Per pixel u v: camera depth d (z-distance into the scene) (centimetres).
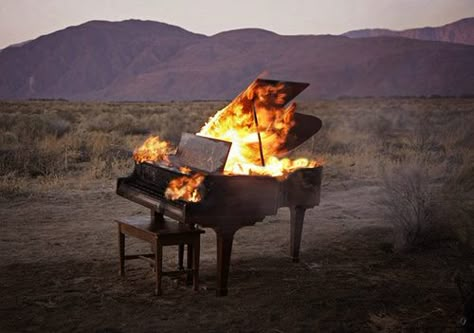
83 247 770
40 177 1234
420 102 7038
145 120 2695
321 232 861
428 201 828
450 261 735
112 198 1054
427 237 795
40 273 670
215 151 629
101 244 784
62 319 555
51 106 5194
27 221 895
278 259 739
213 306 593
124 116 2892
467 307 550
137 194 651
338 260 740
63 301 595
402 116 3297
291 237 728
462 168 1089
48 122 2144
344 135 2194
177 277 656
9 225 870
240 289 637
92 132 2091
